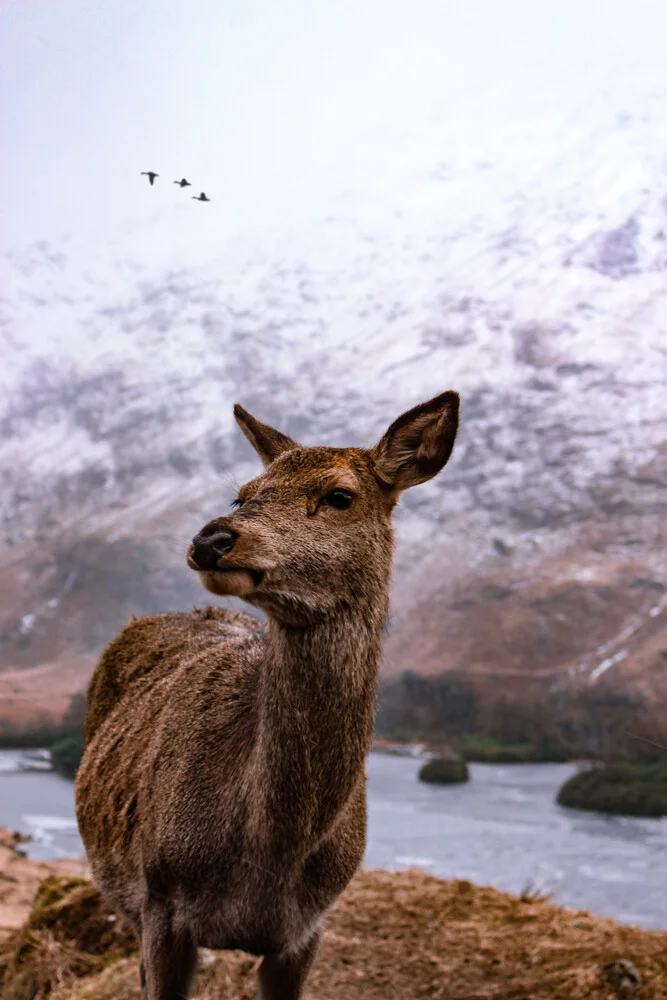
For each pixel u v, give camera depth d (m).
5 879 6.37
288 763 2.88
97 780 3.65
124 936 4.87
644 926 5.47
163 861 3.05
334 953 4.88
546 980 4.57
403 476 3.15
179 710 3.27
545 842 7.16
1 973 4.80
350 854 3.15
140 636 4.14
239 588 2.74
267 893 2.93
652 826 7.61
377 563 3.01
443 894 5.92
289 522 2.85
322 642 2.89
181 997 3.04
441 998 4.38
